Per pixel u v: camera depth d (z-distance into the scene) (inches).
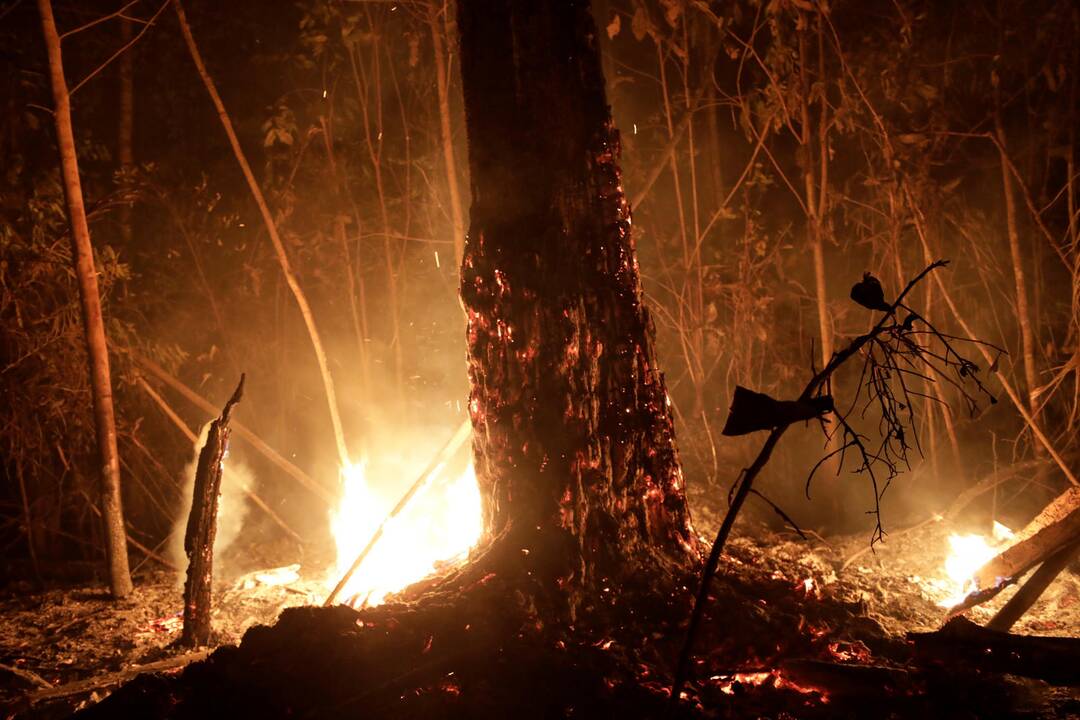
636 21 273.9
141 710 144.5
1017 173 260.4
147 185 293.3
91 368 238.4
